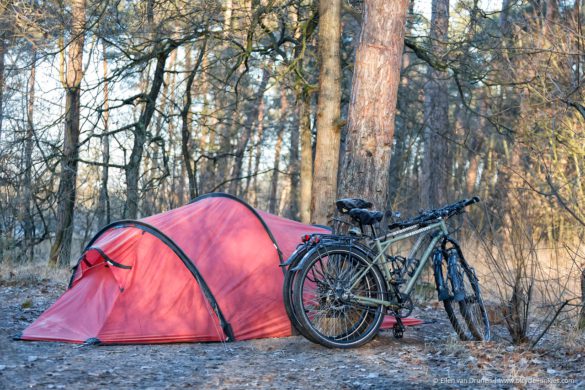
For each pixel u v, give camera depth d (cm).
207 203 703
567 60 892
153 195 1570
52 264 1252
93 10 1130
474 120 2212
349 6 1129
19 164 1324
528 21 1104
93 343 586
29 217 1413
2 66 1262
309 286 580
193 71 1361
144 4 1137
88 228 1535
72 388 434
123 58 1253
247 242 677
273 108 2478
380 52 658
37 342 591
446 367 500
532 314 739
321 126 1061
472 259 782
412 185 1753
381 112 657
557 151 1053
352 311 588
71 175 1333
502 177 1074
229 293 643
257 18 1134
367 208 629
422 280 948
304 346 588
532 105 1056
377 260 584
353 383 454
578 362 511
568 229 957
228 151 2164
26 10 1087
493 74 1225
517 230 598
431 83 1678
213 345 609
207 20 1151
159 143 1448
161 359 534
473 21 1210
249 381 461
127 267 627
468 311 600
